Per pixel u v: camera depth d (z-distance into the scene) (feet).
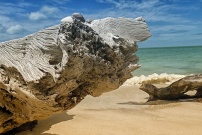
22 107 12.46
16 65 10.30
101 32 10.54
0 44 11.07
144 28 10.95
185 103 28.12
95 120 20.34
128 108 26.27
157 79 47.06
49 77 9.57
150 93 30.30
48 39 9.48
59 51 9.51
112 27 10.75
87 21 10.85
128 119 21.11
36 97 10.02
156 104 28.22
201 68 85.97
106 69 10.60
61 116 20.86
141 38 10.89
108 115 22.27
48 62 9.53
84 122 19.61
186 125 19.57
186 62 114.11
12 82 10.93
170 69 85.40
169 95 29.94
